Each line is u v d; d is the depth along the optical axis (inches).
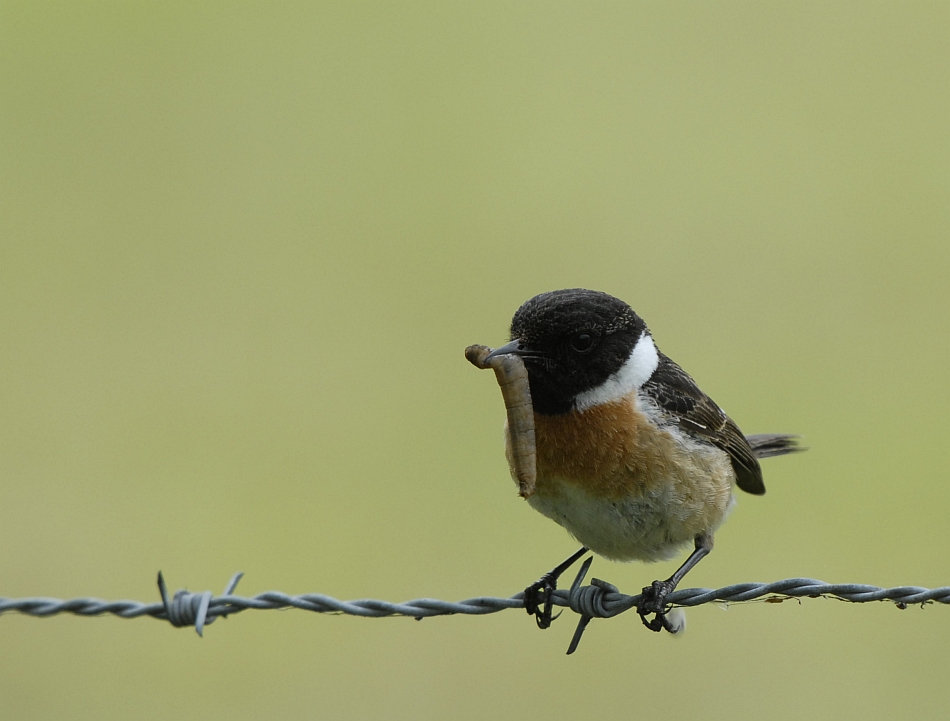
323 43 749.9
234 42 754.2
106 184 650.2
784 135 669.3
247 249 615.8
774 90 695.1
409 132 689.6
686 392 321.7
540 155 671.1
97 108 692.7
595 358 307.7
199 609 284.4
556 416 309.0
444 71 735.7
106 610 290.4
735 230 601.6
